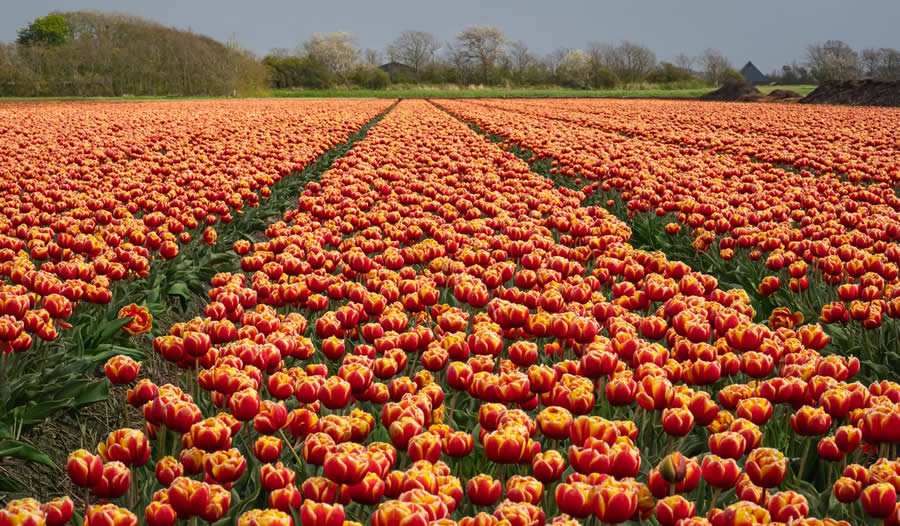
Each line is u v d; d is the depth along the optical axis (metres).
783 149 18.45
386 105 51.03
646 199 10.46
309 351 4.27
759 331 4.07
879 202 10.08
